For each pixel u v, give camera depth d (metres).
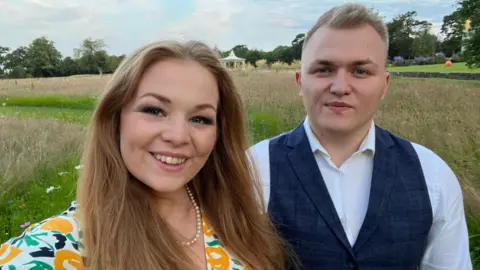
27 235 0.47
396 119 2.17
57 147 2.27
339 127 0.62
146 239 0.50
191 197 0.59
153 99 0.48
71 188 1.64
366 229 0.62
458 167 1.48
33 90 7.89
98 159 0.51
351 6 0.63
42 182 1.86
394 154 0.66
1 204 1.55
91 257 0.47
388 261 0.62
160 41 0.50
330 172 0.65
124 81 0.49
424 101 2.88
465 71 10.63
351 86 0.61
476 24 6.41
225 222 0.59
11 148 2.18
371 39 0.61
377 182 0.64
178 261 0.51
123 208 0.50
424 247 0.67
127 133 0.49
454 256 0.65
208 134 0.51
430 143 1.75
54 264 0.45
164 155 0.49
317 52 0.62
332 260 0.63
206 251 0.56
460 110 2.36
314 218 0.64
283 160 0.68
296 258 0.65
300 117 3.14
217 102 0.54
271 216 0.67
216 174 0.61
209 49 0.52
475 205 1.29
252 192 0.63
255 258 0.60
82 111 5.39
